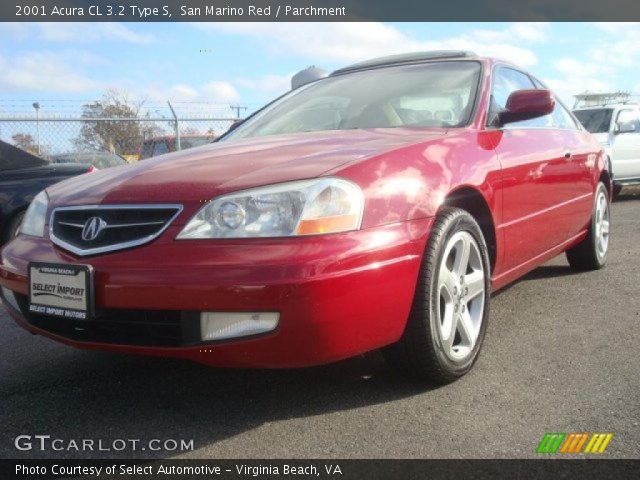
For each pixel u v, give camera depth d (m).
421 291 2.34
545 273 4.52
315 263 2.01
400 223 2.25
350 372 2.66
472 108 3.07
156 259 2.09
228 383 2.60
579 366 2.68
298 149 2.55
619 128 10.77
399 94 3.29
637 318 3.34
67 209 2.40
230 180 2.22
